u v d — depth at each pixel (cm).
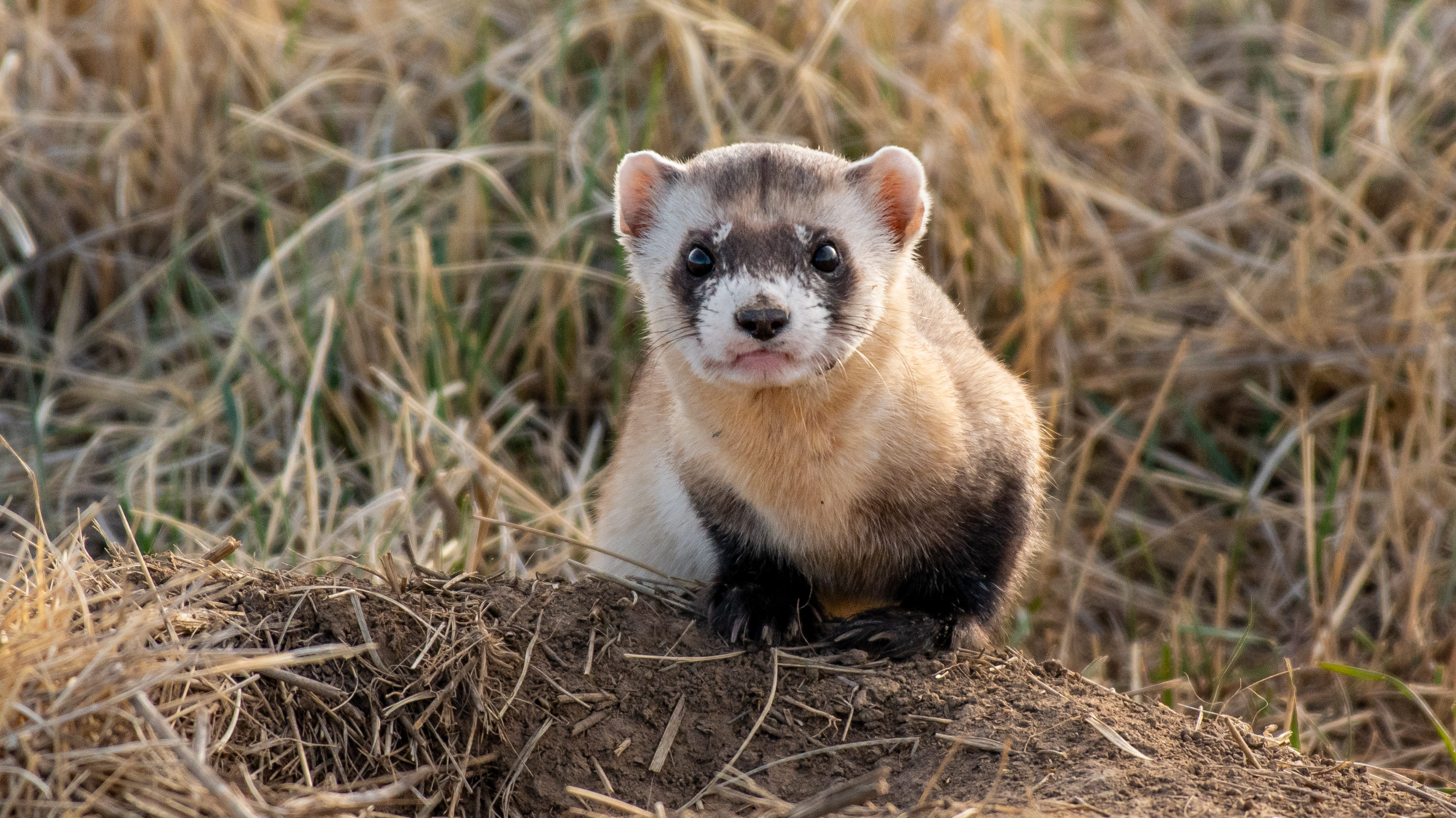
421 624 683
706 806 642
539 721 677
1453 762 791
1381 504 1075
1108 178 1316
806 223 732
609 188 1222
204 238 1255
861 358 709
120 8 1306
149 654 585
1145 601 1059
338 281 1167
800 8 1279
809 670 703
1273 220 1274
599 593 734
